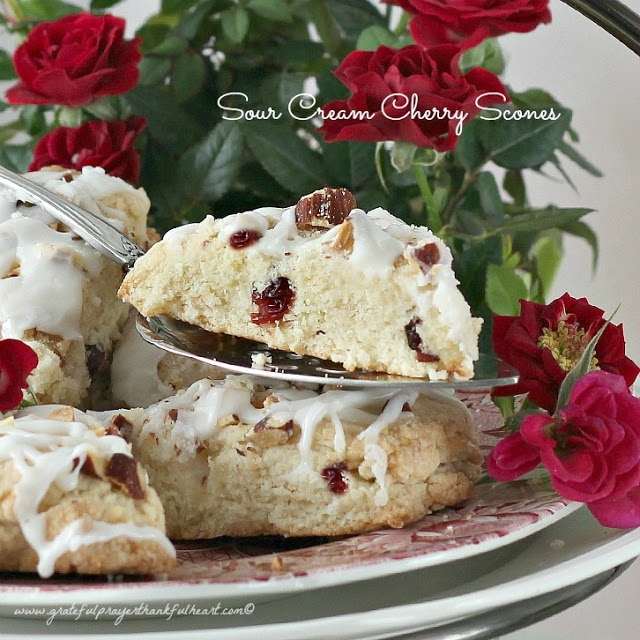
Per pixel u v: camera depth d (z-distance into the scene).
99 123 0.82
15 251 0.72
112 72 0.82
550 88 0.91
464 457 0.70
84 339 0.73
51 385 0.71
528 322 0.72
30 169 0.83
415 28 0.79
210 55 0.87
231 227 0.68
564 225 0.89
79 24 0.82
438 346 0.67
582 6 0.73
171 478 0.69
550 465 0.67
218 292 0.69
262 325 0.68
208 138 0.85
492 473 0.68
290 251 0.68
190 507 0.69
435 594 0.65
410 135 0.77
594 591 0.67
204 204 0.86
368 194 0.85
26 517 0.63
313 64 0.88
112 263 0.74
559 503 0.67
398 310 0.67
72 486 0.64
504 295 0.83
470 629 0.64
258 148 0.84
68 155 0.82
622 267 0.93
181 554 0.68
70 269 0.72
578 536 0.68
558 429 0.68
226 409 0.69
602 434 0.68
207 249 0.68
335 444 0.67
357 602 0.65
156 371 0.73
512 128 0.84
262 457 0.68
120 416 0.69
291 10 0.87
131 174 0.82
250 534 0.69
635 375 0.73
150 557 0.63
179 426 0.68
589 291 0.93
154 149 0.87
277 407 0.68
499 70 0.83
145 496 0.64
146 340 0.70
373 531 0.67
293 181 0.84
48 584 0.63
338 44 0.88
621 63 0.91
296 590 0.62
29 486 0.63
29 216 0.73
